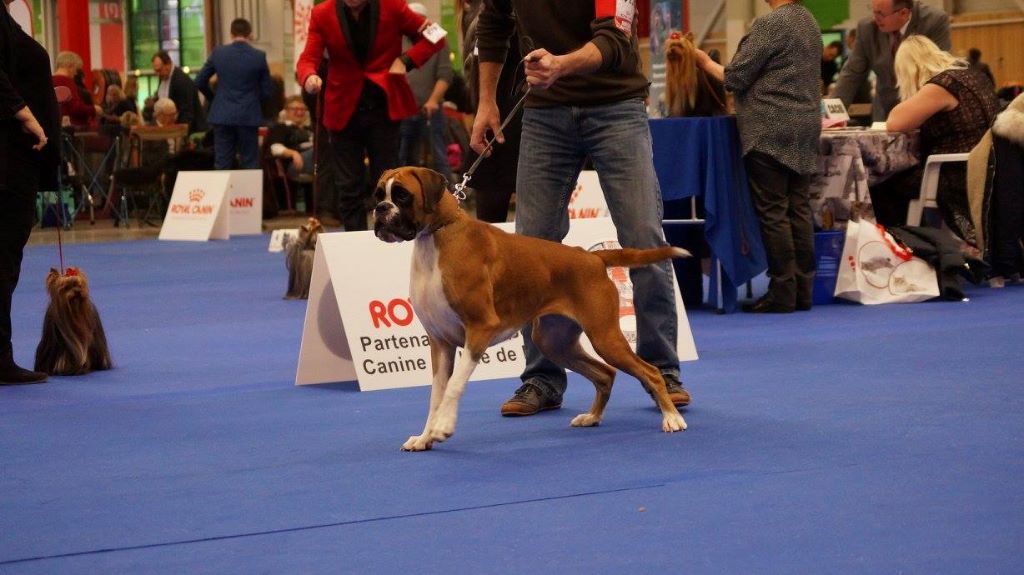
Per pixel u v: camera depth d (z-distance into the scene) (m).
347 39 9.16
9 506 4.07
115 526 3.80
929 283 9.10
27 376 6.52
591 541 3.51
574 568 3.26
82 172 18.20
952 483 4.05
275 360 7.23
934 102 9.52
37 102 6.32
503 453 4.69
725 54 23.75
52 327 6.77
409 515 3.84
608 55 5.14
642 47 25.53
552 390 5.54
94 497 4.17
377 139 9.38
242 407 5.82
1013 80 20.59
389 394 6.11
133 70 33.19
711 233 8.62
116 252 14.52
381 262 6.49
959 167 9.63
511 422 5.32
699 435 4.91
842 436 4.82
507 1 5.60
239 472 4.48
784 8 8.50
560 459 4.56
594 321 4.91
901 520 3.63
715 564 3.27
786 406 5.47
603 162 5.41
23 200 6.34
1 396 6.17
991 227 9.56
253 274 12.04
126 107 20.59
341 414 5.60
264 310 9.48
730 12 23.00
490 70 5.68
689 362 6.80
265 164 18.77
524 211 5.56
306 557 3.43
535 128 5.50
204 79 16.92
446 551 3.45
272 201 18.78
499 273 4.69
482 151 5.73
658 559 3.33
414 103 9.45
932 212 10.10
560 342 5.12
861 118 13.20
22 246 6.48
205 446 4.97
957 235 9.70
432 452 4.74
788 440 4.77
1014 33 20.47
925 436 4.77
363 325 6.33
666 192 8.72
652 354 5.47
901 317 8.31
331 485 4.25
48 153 6.41
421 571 3.28
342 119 9.32
